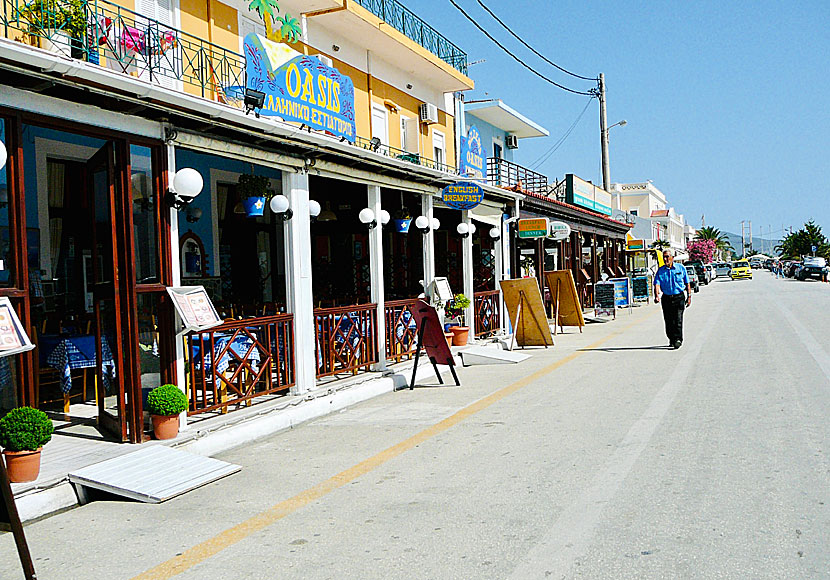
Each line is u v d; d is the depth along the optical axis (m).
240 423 8.34
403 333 13.34
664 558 4.21
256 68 9.16
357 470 6.64
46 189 10.50
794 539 4.39
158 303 7.82
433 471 6.41
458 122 23.23
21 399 6.34
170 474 6.51
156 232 7.78
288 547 4.80
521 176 23.12
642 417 8.05
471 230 15.61
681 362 12.28
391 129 18.95
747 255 194.75
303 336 9.93
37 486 5.91
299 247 9.97
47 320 10.08
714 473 5.80
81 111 6.80
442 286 14.13
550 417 8.37
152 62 9.77
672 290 14.20
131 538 5.18
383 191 15.27
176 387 7.63
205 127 8.12
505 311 17.62
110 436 7.69
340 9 15.10
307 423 9.14
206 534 5.17
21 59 5.75
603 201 31.64
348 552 4.64
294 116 9.98
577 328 20.56
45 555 4.94
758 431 7.11
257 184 10.29
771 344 14.14
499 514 5.14
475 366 13.53
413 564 4.37
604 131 34.66
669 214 76.50
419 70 19.78
